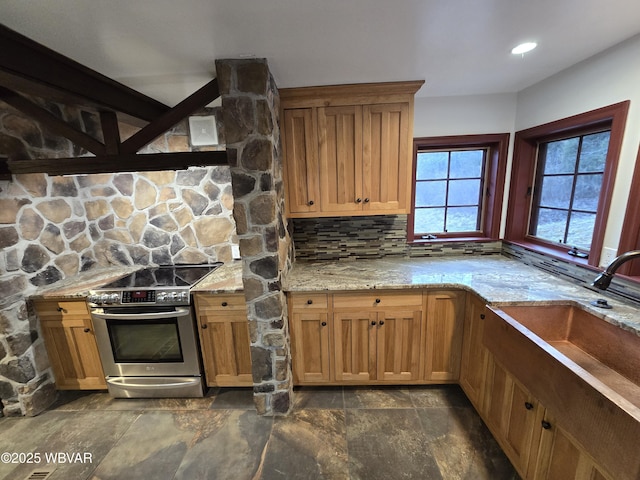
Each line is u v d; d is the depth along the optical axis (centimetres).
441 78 192
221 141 239
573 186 201
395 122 199
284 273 198
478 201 262
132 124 225
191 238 259
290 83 186
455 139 241
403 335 207
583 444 101
